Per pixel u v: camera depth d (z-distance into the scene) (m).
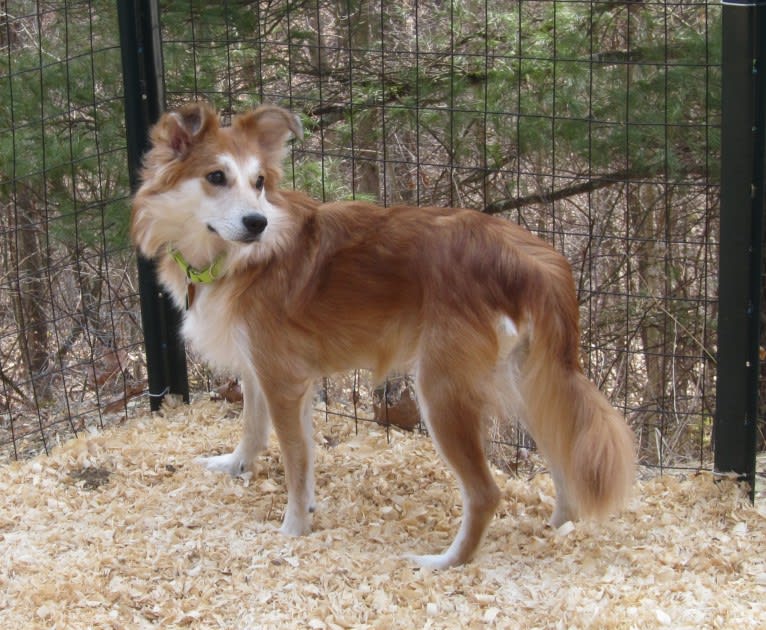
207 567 2.67
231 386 3.38
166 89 3.34
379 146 3.87
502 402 2.69
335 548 2.74
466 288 2.64
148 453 3.09
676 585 2.61
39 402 3.81
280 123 2.74
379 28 3.69
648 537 2.77
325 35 3.90
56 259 4.00
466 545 2.69
